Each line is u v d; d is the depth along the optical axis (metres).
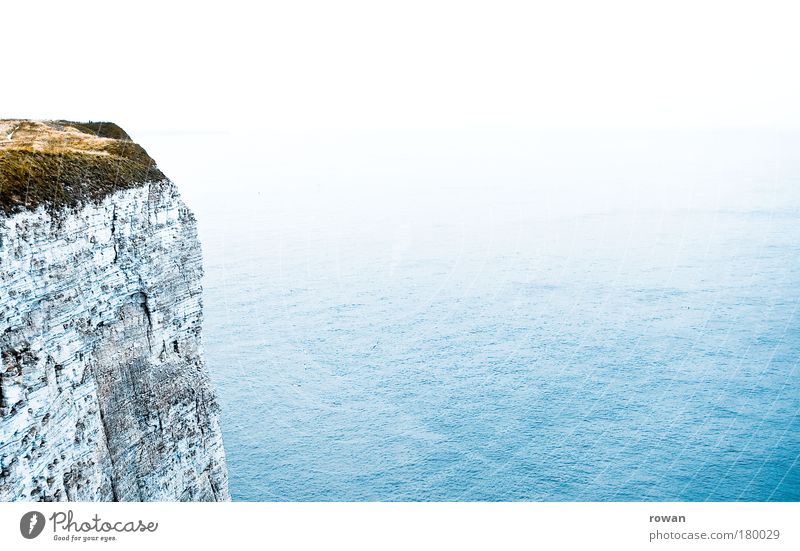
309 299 102.88
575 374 84.31
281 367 83.94
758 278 111.38
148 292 28.91
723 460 69.75
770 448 70.81
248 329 95.81
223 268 113.62
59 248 22.83
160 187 30.27
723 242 125.94
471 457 69.75
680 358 88.56
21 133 33.53
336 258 121.62
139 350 28.89
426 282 113.44
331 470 67.38
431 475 66.94
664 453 70.19
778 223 133.38
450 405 78.19
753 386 82.00
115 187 27.05
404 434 72.75
